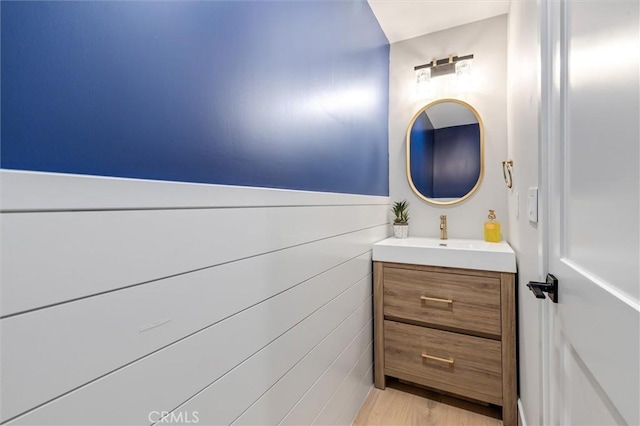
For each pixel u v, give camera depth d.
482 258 1.51
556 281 0.79
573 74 0.68
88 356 0.45
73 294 0.44
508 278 1.46
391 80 2.21
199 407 0.64
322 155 1.21
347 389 1.42
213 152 0.71
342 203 1.37
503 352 1.47
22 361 0.39
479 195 1.98
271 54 0.91
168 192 0.58
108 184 0.48
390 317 1.72
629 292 0.44
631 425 0.42
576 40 0.66
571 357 0.70
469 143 2.00
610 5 0.50
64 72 0.45
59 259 0.42
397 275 1.70
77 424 0.44
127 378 0.50
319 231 1.16
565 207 0.74
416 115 2.13
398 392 1.72
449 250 1.58
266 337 0.85
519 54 1.36
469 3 1.79
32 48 0.42
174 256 0.59
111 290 0.48
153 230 0.55
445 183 2.06
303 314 1.04
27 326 0.39
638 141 0.42
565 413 0.75
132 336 0.51
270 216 0.88
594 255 0.56
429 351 1.63
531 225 1.10
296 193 1.01
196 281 0.64
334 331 1.29
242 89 0.80
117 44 0.52
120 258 0.50
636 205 0.42
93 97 0.48
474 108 1.98
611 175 0.50
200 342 0.64
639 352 0.40
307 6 1.11
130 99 0.54
